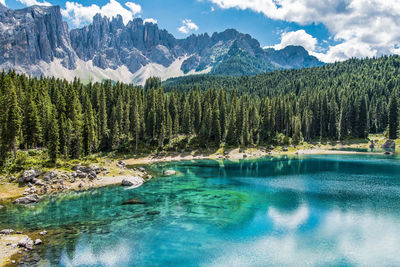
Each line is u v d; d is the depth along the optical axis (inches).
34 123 3043.8
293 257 1044.5
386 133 5383.9
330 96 6707.7
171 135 4852.4
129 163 3698.3
